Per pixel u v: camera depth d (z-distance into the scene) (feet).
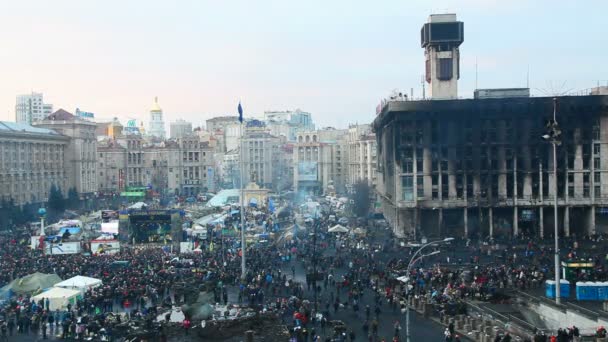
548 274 310.24
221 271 326.85
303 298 286.66
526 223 499.92
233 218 556.92
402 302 265.54
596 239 458.50
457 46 575.38
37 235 451.53
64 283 283.38
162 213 465.06
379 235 497.46
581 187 492.95
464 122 497.05
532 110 492.13
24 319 240.53
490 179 497.87
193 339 229.86
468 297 278.67
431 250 405.80
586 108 487.20
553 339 205.26
